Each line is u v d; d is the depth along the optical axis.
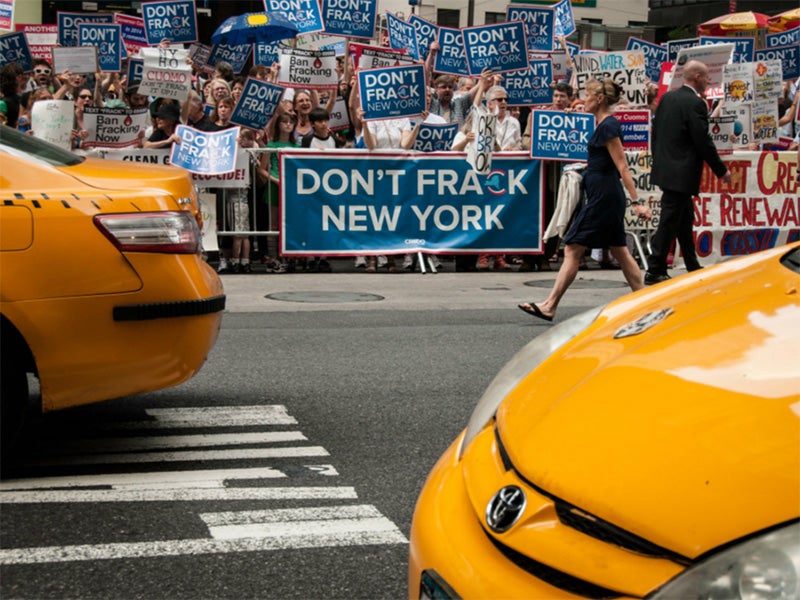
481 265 12.47
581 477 2.03
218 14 21.78
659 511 1.88
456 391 6.20
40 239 4.38
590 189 8.25
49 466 4.72
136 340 4.52
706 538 1.80
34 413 5.63
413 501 4.28
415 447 5.05
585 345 2.69
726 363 2.23
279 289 10.55
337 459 4.84
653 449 2.01
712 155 9.50
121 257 4.48
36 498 4.28
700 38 15.73
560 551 1.95
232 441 5.13
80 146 11.42
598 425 2.15
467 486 2.32
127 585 3.46
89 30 14.30
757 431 1.95
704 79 9.55
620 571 1.86
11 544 3.79
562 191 11.09
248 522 4.03
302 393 6.12
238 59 16.12
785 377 2.10
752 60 15.57
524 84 13.52
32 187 4.45
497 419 2.52
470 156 11.51
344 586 3.46
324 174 11.67
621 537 1.90
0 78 11.62
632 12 43.56
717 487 1.86
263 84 11.73
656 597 1.79
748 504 1.81
